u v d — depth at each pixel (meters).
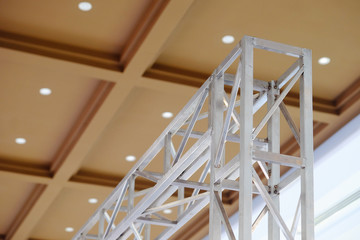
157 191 8.90
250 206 6.44
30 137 13.70
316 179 13.30
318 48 11.03
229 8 10.10
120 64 11.09
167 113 12.64
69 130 13.36
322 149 13.21
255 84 7.89
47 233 17.83
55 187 14.70
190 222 16.61
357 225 11.89
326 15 10.23
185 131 9.13
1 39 10.59
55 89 12.04
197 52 11.09
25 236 17.23
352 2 9.92
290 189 13.76
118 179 14.95
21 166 14.51
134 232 9.71
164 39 10.23
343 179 12.41
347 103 12.15
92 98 12.16
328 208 12.78
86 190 14.95
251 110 6.74
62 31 10.62
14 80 11.80
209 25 10.46
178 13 9.66
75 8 10.12
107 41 10.81
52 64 10.91
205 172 8.87
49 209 16.45
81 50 10.93
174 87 11.45
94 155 14.22
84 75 11.23
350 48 10.97
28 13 10.24
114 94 11.58
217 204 7.18
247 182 6.52
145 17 10.09
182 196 9.79
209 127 7.83
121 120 12.91
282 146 13.48
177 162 8.45
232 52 7.32
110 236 10.22
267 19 10.36
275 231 7.22
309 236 6.66
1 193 15.84
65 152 13.84
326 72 11.64
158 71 11.30
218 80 7.87
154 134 13.38
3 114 12.90
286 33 10.68
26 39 10.72
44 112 12.79
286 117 7.48
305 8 10.09
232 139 7.70
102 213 11.04
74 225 17.33
